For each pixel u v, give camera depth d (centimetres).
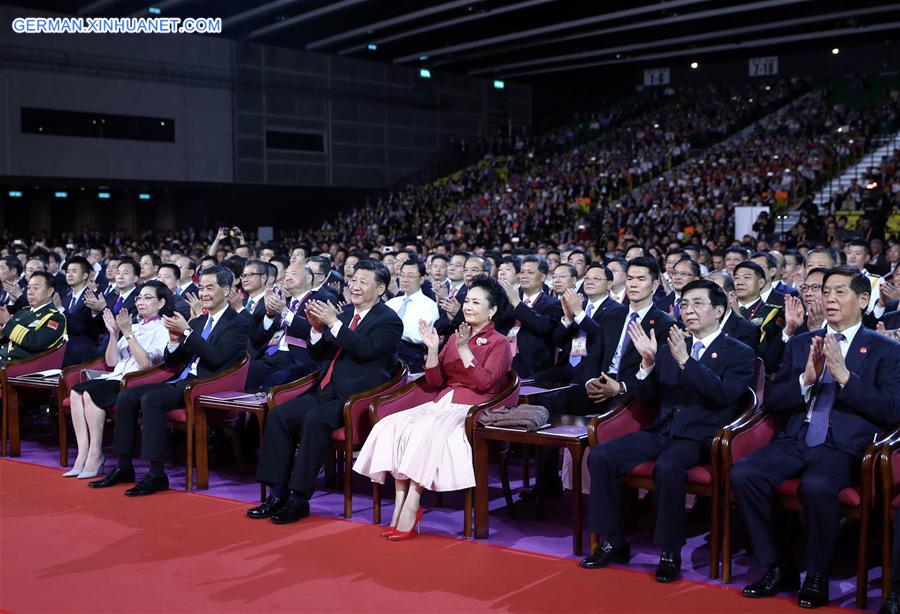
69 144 2533
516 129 3541
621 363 531
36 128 2470
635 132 3191
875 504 375
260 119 2938
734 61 3519
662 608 377
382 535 481
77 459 618
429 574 420
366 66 3189
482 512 475
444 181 3322
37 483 592
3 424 667
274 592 398
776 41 3023
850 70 3297
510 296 681
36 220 2747
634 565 434
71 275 762
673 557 412
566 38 2862
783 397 422
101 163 2595
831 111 2856
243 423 651
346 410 508
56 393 650
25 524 502
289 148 3016
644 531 495
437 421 482
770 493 390
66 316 757
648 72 3631
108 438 732
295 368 633
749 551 450
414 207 2919
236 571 425
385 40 2877
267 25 2764
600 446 431
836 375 394
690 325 452
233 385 595
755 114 3041
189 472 578
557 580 411
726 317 532
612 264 732
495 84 3597
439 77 3406
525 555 448
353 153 3172
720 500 419
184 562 439
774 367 575
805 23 2788
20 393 672
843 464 392
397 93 3278
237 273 807
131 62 2638
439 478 470
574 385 561
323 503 549
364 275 547
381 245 2345
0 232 2511
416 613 373
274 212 3014
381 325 543
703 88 3438
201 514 522
